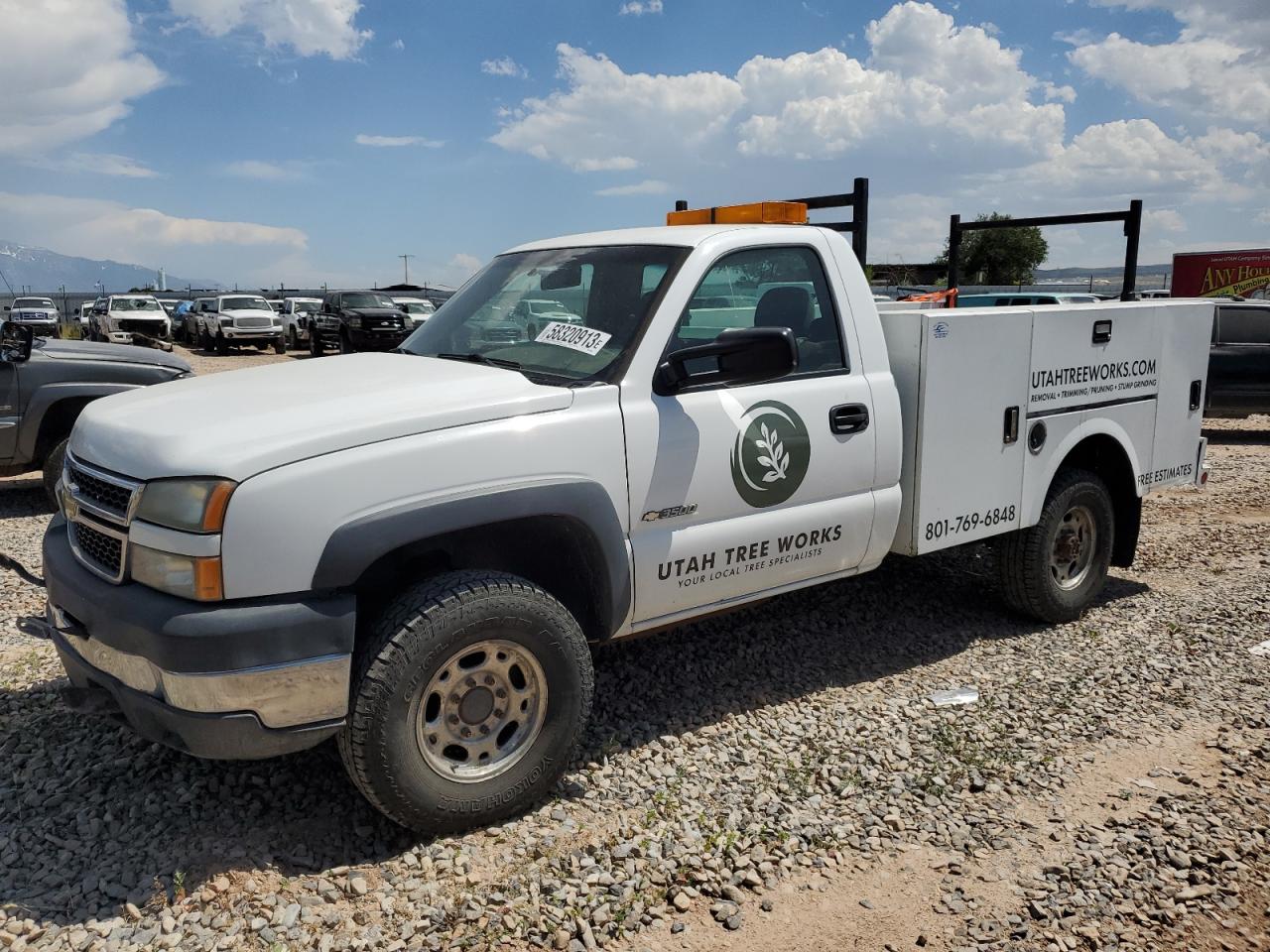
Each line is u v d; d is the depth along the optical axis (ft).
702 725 13.29
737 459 12.34
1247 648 16.33
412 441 9.89
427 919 9.12
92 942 8.60
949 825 10.91
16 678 14.23
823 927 9.21
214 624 8.97
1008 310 15.37
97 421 10.85
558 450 10.75
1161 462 18.74
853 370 13.78
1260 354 42.01
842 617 17.65
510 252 15.02
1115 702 14.19
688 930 9.12
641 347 11.68
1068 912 9.41
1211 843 10.55
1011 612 17.71
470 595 9.96
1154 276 102.58
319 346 94.48
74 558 10.55
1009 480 15.76
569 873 9.84
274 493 9.14
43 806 10.77
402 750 9.73
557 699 10.75
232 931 8.79
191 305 117.29
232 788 11.22
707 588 12.52
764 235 13.20
